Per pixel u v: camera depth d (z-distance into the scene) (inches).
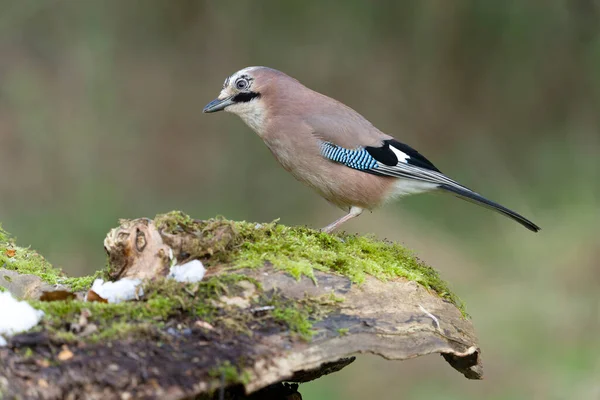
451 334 187.5
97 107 626.2
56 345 149.8
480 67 684.1
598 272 501.4
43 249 521.3
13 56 625.3
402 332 177.8
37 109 602.9
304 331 165.8
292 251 194.4
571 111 663.1
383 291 187.3
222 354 154.6
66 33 644.1
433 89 687.1
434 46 687.7
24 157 578.6
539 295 488.7
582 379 414.0
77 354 148.1
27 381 140.7
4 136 584.4
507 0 669.3
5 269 208.8
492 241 550.9
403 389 417.7
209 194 608.7
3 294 166.1
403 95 687.7
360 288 185.0
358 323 174.2
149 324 159.0
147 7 674.8
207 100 665.0
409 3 689.0
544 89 672.4
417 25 690.2
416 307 188.2
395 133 676.7
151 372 146.5
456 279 513.3
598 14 651.5
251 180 615.8
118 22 668.1
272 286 177.0
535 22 668.7
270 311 169.3
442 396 410.9
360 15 690.2
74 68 634.8
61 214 550.6
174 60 676.1
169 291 170.2
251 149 623.8
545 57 671.1
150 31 679.1
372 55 693.3
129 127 629.9
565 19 661.3
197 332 160.2
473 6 676.1
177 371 148.0
